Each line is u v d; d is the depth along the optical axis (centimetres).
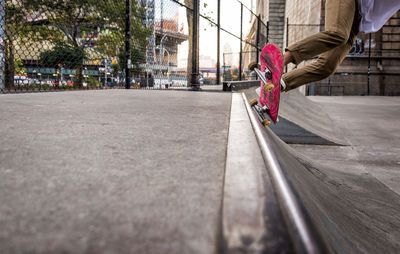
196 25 473
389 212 134
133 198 51
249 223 40
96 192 54
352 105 803
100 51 528
